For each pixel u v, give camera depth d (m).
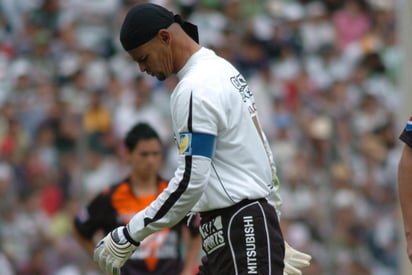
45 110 44.97
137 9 18.70
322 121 41.53
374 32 56.59
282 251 18.84
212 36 53.09
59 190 40.44
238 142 18.45
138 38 18.61
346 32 56.22
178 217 18.31
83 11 55.19
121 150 43.56
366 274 40.97
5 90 48.56
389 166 44.34
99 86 48.78
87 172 40.09
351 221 40.38
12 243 39.81
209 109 18.03
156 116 46.91
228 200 18.45
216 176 18.50
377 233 42.06
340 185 40.19
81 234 27.23
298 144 41.47
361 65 54.22
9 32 55.09
